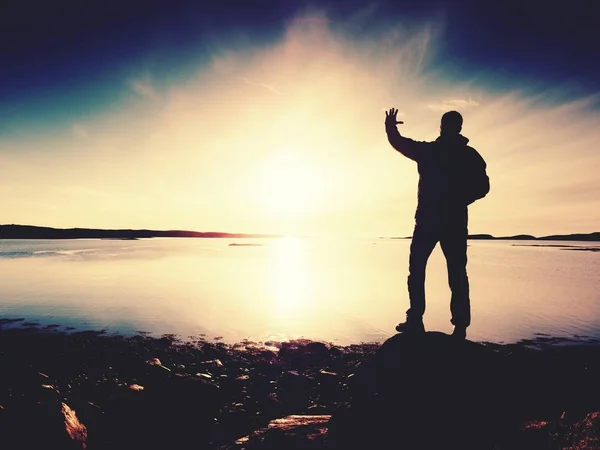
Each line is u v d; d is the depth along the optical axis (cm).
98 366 1138
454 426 397
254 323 1692
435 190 475
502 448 369
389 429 407
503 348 1340
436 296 2322
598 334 1530
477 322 1708
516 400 425
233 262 5206
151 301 2177
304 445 441
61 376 1032
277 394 967
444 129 483
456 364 443
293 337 1488
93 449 665
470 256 7375
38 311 1909
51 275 3422
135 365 1142
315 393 974
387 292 2536
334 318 1789
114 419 755
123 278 3253
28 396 656
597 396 625
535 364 486
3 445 557
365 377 468
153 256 6294
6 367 759
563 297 2359
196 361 1220
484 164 472
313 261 5578
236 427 771
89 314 1848
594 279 3328
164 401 798
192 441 712
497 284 2977
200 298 2280
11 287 2681
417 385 433
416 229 493
